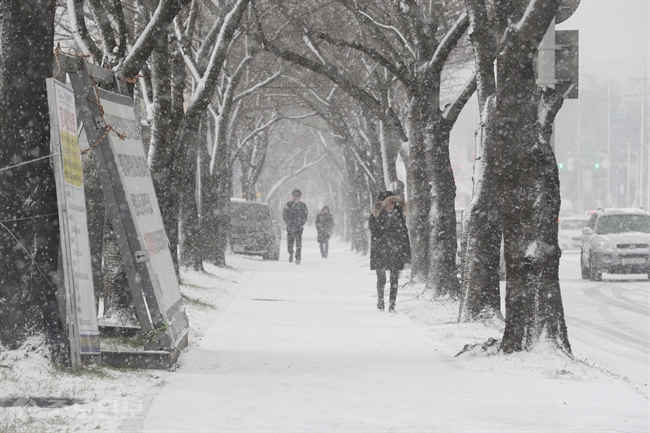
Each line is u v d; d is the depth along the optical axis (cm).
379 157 6494
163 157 2997
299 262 7344
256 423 1277
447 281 3762
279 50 3800
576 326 3191
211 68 3541
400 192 5409
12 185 1639
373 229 3400
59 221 1575
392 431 1252
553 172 2034
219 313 3191
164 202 3002
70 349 1577
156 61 2911
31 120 1664
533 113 2028
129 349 2005
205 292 3875
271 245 8044
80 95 1783
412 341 2466
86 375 1555
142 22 3036
